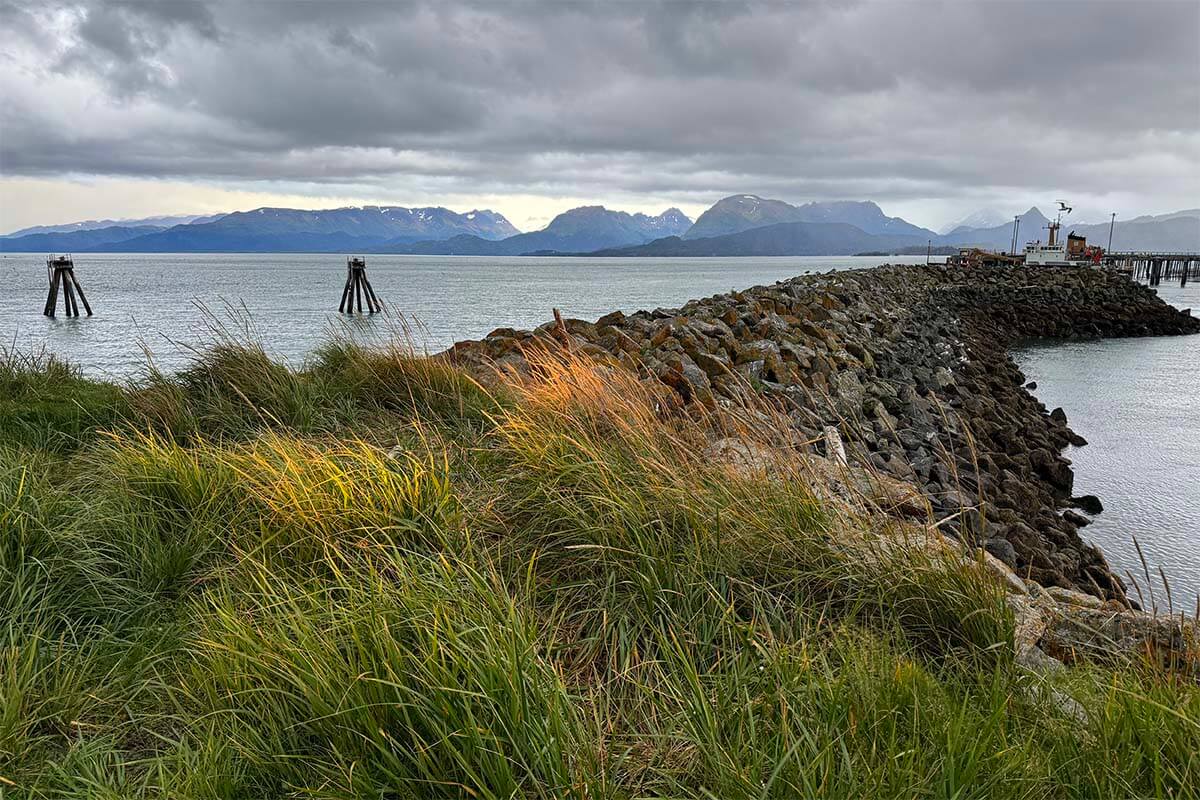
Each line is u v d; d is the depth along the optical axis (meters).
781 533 4.15
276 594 3.52
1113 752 2.68
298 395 7.34
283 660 2.94
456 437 6.49
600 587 3.90
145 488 4.73
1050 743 2.88
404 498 4.44
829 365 13.55
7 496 4.30
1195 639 3.81
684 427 6.45
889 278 44.97
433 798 2.54
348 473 4.65
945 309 43.97
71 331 38.44
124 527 4.32
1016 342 41.69
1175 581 9.45
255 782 2.68
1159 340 43.16
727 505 4.38
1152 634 4.06
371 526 4.20
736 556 4.05
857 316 23.56
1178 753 2.66
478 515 4.54
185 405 7.32
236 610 3.55
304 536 4.22
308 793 2.51
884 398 14.16
